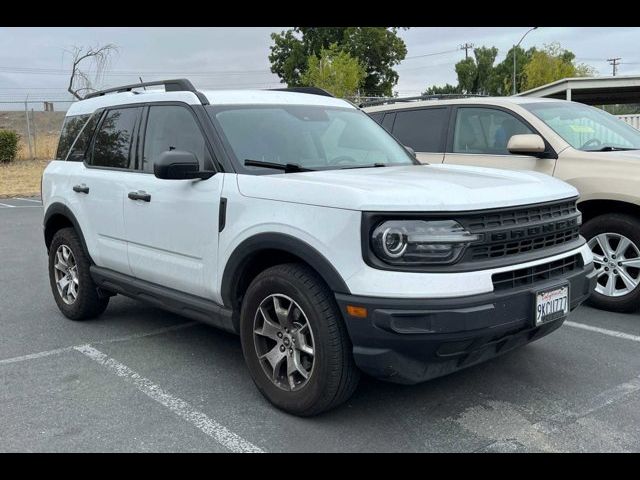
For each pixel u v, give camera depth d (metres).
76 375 4.40
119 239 4.91
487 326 3.16
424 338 3.10
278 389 3.71
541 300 3.39
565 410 3.74
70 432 3.55
